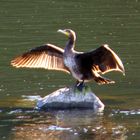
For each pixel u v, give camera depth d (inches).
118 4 1470.2
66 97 819.4
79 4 1470.2
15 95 865.5
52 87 901.2
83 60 801.6
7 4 1466.5
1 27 1261.1
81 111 805.9
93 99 819.4
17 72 973.2
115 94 871.7
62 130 737.0
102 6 1450.5
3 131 735.7
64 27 1259.8
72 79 940.6
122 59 1035.9
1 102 835.4
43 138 711.1
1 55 1060.5
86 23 1293.1
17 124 759.1
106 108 813.2
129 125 750.5
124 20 1317.7
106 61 788.0
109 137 712.4
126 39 1164.5
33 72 973.8
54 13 1378.0
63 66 825.5
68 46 810.8
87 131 732.7
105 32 1219.2
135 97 856.9
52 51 824.3
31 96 861.2
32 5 1460.4
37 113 797.9
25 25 1274.6
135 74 962.1
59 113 799.1
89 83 926.4
